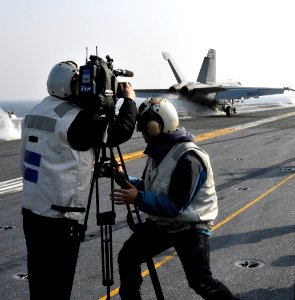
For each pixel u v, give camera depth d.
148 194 2.95
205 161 3.05
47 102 3.02
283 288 4.74
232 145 19.42
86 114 2.82
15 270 5.60
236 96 43.19
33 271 3.05
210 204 3.13
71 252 2.98
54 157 2.86
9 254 6.23
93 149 2.98
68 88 2.98
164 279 5.11
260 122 32.81
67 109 2.91
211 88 40.16
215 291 3.04
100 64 2.79
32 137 2.98
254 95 43.19
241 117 40.25
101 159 2.98
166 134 3.07
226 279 5.07
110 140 2.95
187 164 2.95
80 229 2.95
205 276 3.04
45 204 2.89
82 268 5.57
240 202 8.95
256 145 19.06
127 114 2.95
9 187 11.54
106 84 2.78
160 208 2.94
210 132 25.86
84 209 2.96
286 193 9.62
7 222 8.06
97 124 2.84
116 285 4.99
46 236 2.94
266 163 14.07
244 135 23.53
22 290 4.95
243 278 5.07
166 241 3.18
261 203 8.80
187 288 4.83
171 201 2.97
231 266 5.47
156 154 3.10
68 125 2.80
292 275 5.10
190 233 3.09
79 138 2.83
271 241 6.39
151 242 3.21
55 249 2.94
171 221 3.09
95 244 6.55
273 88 43.19
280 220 7.50
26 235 3.06
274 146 18.45
